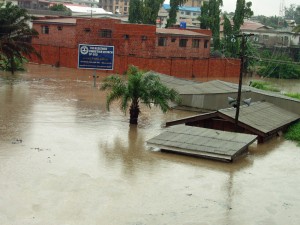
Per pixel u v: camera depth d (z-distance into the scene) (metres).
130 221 15.46
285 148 25.95
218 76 63.19
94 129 27.41
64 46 61.38
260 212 16.89
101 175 19.45
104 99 38.03
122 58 55.78
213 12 74.12
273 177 20.66
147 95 28.30
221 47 74.88
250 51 72.25
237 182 19.70
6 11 44.41
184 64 58.12
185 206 16.92
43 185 17.95
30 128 26.52
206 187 18.91
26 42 48.16
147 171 20.34
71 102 35.78
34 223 14.91
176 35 61.09
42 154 21.72
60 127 27.28
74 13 97.06
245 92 34.22
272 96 33.34
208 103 35.06
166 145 22.97
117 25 58.28
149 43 59.19
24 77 49.19
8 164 19.97
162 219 15.76
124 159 21.84
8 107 32.38
